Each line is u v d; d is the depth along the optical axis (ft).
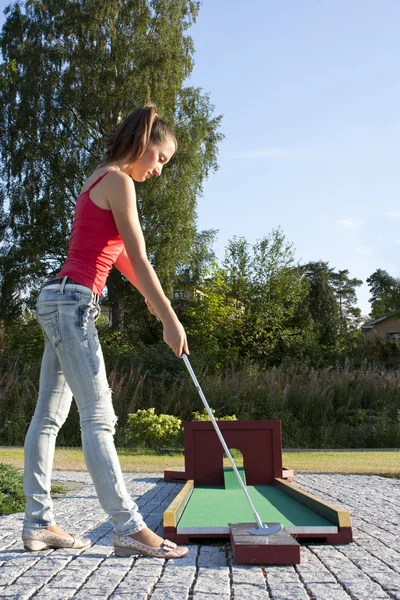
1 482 14.19
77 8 74.59
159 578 7.64
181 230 74.08
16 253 72.74
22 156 73.82
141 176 9.37
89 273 8.65
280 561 8.35
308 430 40.01
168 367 46.19
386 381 46.16
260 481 16.61
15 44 75.87
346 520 10.00
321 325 87.04
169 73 74.49
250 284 81.00
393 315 101.71
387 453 31.86
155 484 19.52
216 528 9.78
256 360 72.02
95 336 8.62
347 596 6.96
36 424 9.14
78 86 74.18
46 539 9.09
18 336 70.85
